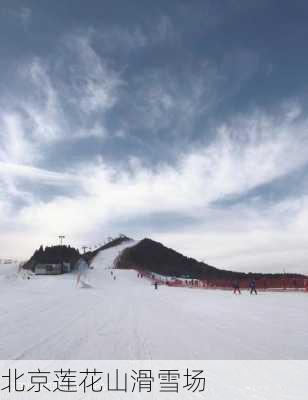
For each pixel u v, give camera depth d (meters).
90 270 113.62
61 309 17.34
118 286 61.66
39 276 86.56
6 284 48.75
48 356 7.07
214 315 15.25
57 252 129.00
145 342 8.54
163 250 174.38
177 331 10.37
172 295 32.88
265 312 16.66
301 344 8.41
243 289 46.06
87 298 26.86
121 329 10.66
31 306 18.80
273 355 7.20
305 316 14.84
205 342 8.60
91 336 9.37
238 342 8.63
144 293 36.62
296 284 41.50
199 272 150.25
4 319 12.97
